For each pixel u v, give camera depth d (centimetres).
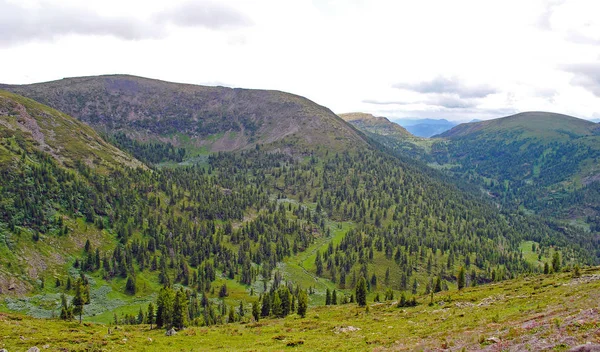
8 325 6519
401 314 7881
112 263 18875
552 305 4894
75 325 7681
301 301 10000
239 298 18862
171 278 19562
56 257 17575
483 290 9456
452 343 3844
